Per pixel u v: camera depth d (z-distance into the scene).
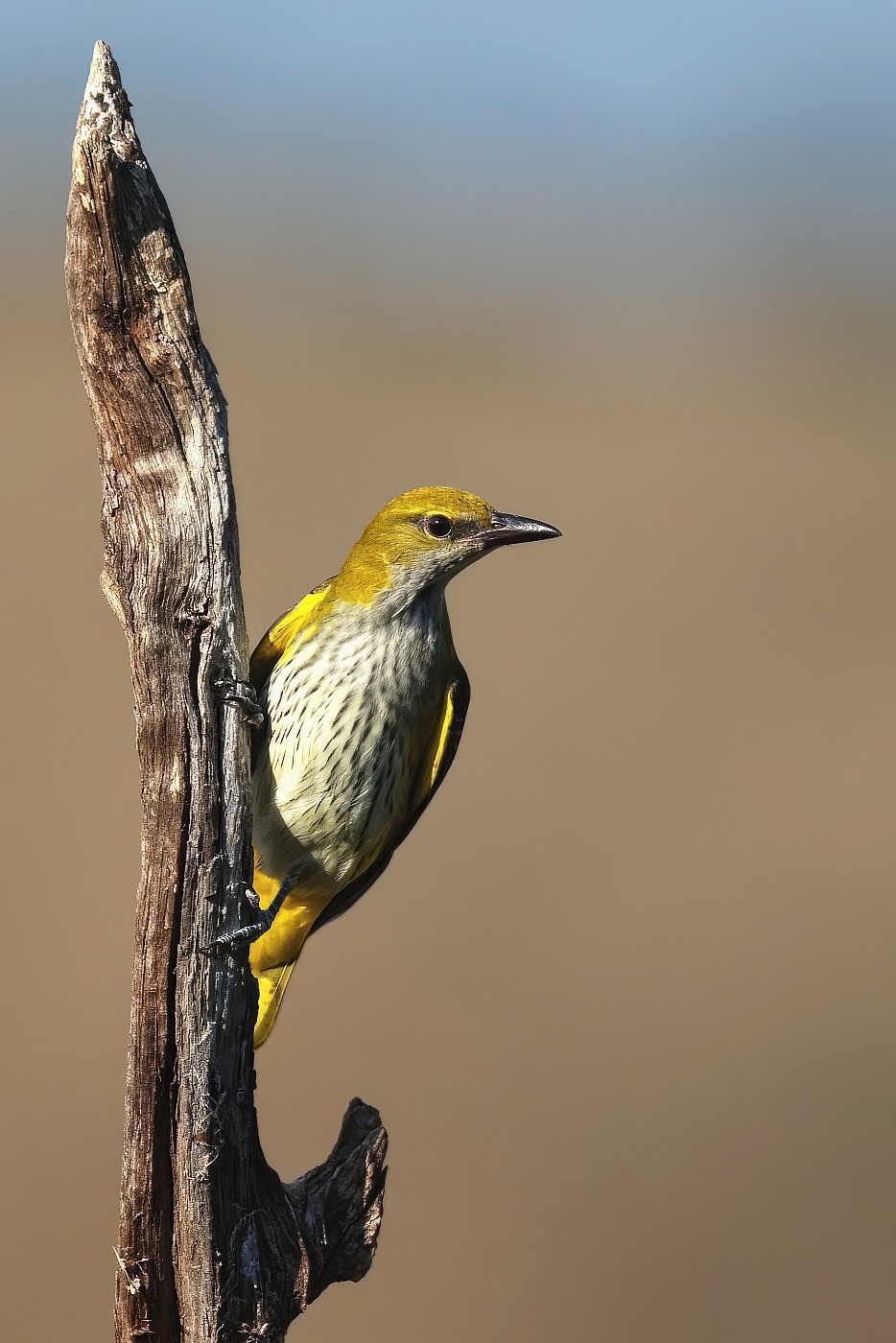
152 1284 5.21
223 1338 5.21
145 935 5.17
